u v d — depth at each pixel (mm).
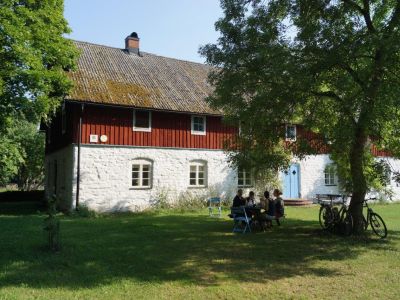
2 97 16156
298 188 24844
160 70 23656
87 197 17984
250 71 10984
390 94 8930
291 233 12523
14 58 16406
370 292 6613
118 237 11484
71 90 17625
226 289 6660
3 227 13219
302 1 10445
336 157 13109
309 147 11609
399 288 6836
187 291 6539
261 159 12469
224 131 22375
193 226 14039
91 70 20328
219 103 12008
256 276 7500
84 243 10422
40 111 16953
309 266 8312
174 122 20703
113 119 18875
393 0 10992
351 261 8766
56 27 18656
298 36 10070
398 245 10562
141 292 6445
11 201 29547
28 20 17375
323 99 11617
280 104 10703
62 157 20594
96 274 7434
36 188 41344
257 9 11219
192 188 21000
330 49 9656
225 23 11500
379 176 11055
